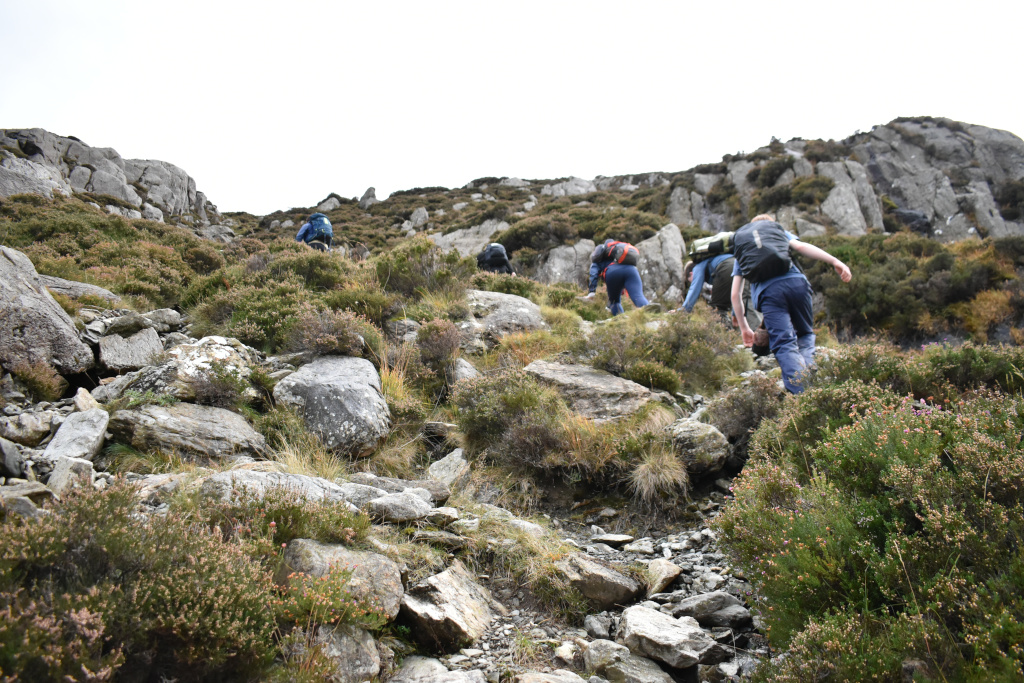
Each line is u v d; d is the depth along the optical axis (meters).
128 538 2.12
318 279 8.89
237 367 5.10
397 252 9.39
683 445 4.73
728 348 7.51
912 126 50.47
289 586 2.40
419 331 6.72
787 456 3.88
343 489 3.59
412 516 3.45
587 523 4.36
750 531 3.09
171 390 4.58
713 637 2.82
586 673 2.63
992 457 2.54
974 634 1.96
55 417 4.26
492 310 8.74
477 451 5.13
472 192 52.16
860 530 2.65
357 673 2.32
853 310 14.20
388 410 5.20
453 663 2.61
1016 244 13.88
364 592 2.60
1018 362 4.36
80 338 5.44
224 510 2.80
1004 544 2.24
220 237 35.00
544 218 27.27
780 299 5.69
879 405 3.59
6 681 1.56
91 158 35.66
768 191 36.69
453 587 3.00
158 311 7.41
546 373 6.24
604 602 3.21
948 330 12.55
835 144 48.91
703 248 8.79
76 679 1.68
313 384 5.01
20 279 5.02
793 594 2.52
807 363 5.63
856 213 33.34
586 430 4.89
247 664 2.03
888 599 2.31
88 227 13.55
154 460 3.91
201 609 1.98
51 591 1.87
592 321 10.27
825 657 2.14
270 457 4.37
